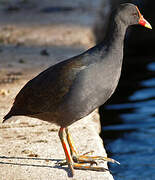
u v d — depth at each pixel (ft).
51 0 102.78
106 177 27.22
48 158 29.78
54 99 26.81
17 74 49.39
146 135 46.39
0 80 47.09
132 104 54.34
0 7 96.68
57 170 28.07
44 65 52.85
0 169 28.25
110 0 103.35
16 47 63.26
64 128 28.04
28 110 27.89
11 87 44.73
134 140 45.52
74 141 32.48
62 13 87.25
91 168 28.17
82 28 72.95
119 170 39.73
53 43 64.28
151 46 83.46
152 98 55.93
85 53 27.37
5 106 39.63
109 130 47.73
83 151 30.86
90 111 27.17
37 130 34.65
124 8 27.81
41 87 27.25
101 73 26.48
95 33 73.87
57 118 27.32
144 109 52.75
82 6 93.71
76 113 26.81
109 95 27.20
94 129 35.22
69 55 57.11
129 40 88.84
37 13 88.84
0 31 73.10
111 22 27.55
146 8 107.86
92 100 26.61
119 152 43.01
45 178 27.04
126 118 50.52
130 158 41.81
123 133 46.93
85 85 26.23
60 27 74.33
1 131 34.65
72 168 27.61
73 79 26.43
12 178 27.04
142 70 68.03
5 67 52.49
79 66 26.66
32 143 32.14
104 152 31.40
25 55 58.29
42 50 60.34
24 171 27.96
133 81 62.95
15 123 36.04
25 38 67.97
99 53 26.94
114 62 26.84
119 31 27.37
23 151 30.76
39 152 30.68
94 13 86.17
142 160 41.52
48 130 34.65
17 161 29.37
